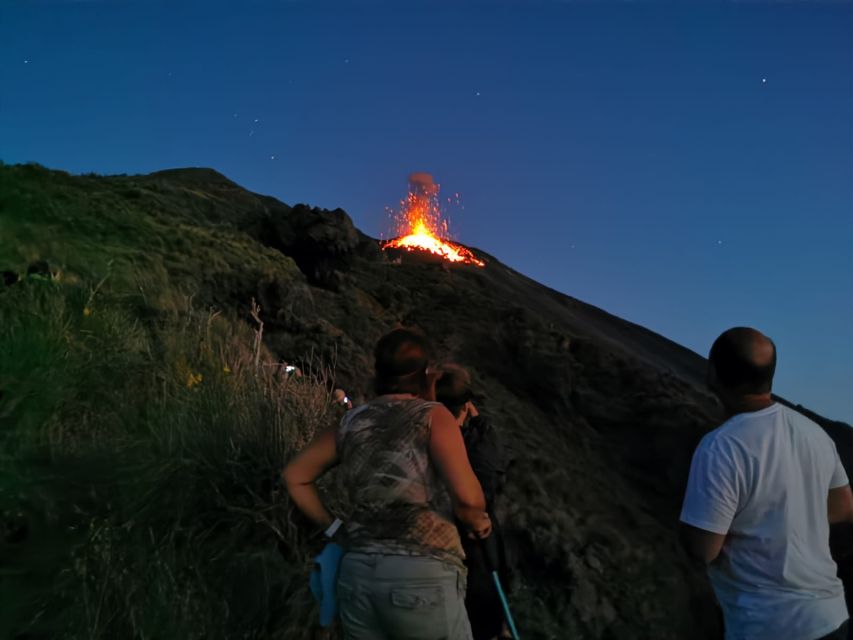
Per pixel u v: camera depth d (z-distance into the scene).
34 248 5.30
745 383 2.46
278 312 6.11
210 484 3.73
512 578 4.68
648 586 5.03
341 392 5.34
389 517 2.49
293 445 4.20
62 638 2.85
